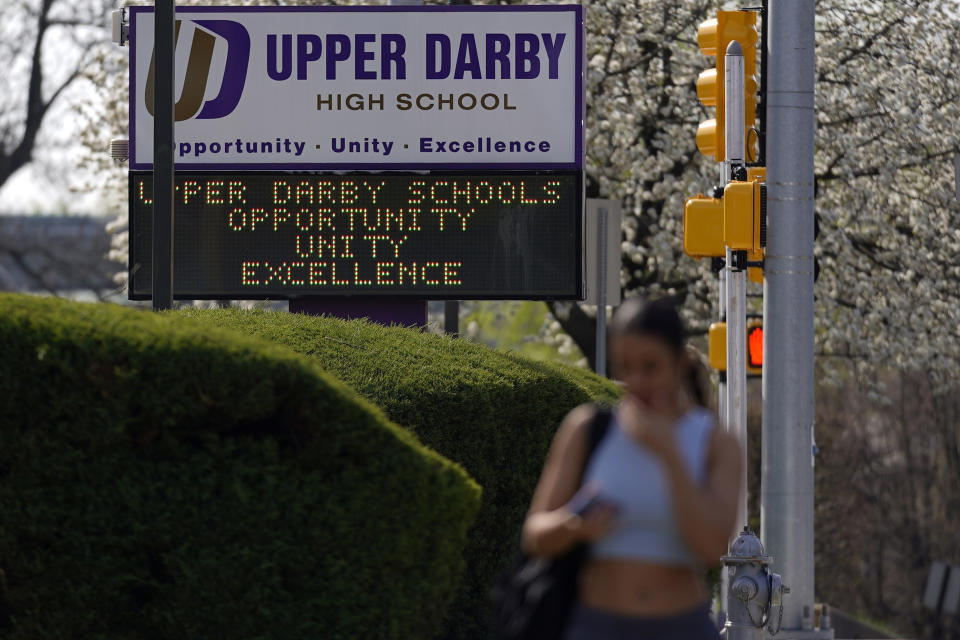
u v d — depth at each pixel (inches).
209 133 1422.2
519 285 1411.2
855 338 2440.9
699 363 498.0
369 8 1428.4
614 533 463.8
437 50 1427.2
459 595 883.4
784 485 1123.3
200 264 1411.2
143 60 1432.1
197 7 1428.4
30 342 622.2
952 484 3981.3
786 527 1119.0
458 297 1411.2
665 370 467.8
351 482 653.3
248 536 648.4
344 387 681.6
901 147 2402.8
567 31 1422.2
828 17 2438.5
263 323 938.1
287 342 900.0
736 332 1115.3
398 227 1413.6
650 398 470.9
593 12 2368.4
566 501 468.1
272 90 1425.9
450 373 892.0
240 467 647.1
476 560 901.8
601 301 1589.6
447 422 870.4
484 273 1411.2
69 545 645.3
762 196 1095.6
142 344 624.7
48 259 5000.0
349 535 652.1
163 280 1101.7
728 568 1013.2
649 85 2368.4
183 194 1414.9
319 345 905.5
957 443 3966.5
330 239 1413.6
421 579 679.1
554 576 471.5
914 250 2431.1
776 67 1133.7
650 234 2399.1
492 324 2977.4
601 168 2388.0
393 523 660.1
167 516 642.8
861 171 2404.0
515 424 935.7
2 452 633.0
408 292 1408.7
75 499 641.6
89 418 628.1
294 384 641.6
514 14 1424.7
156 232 1101.7
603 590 465.4
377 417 671.8
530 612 470.6
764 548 1128.2
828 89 2423.7
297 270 1409.9
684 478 451.8
